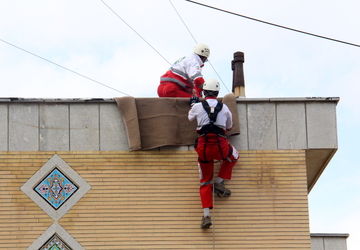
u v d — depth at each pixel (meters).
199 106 19.59
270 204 20.08
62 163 20.05
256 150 20.36
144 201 19.95
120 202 19.92
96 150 20.17
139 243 19.70
